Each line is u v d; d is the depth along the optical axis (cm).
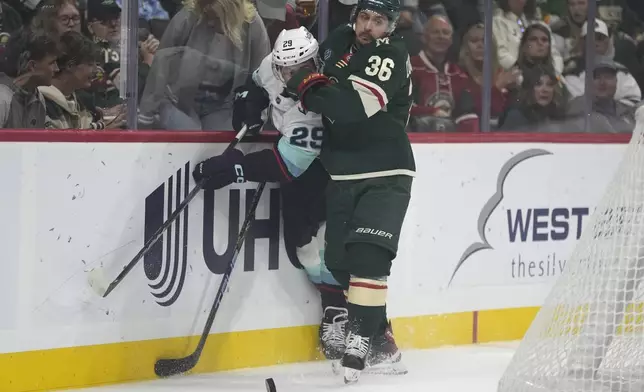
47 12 1386
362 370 1390
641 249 1192
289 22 1552
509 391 1222
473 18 1755
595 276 1209
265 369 1462
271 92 1395
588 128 1895
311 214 1461
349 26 1388
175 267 1393
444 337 1683
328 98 1284
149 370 1375
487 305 1733
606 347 1184
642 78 1992
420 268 1644
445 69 1747
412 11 1706
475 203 1705
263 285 1477
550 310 1234
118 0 1425
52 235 1277
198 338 1423
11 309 1249
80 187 1297
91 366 1322
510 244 1755
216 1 1466
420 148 1628
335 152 1368
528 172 1772
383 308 1366
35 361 1272
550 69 1848
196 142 1404
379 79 1288
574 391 1176
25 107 1366
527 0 1822
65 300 1293
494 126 1806
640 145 1220
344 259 1380
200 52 1480
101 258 1323
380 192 1347
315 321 1533
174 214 1355
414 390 1361
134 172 1346
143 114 1454
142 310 1364
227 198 1438
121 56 1381
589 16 1856
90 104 1415
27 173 1252
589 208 1864
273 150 1391
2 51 1373
